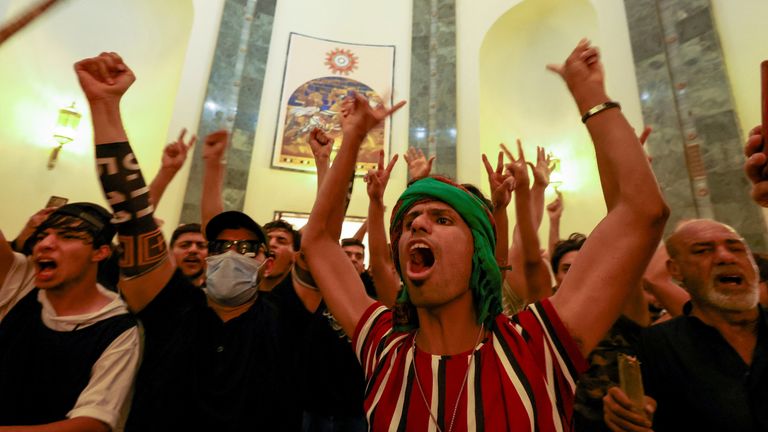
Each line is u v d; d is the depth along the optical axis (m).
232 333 1.41
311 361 2.06
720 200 3.97
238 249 1.48
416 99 6.77
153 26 6.45
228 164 5.96
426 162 1.72
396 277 1.80
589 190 5.69
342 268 1.09
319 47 7.04
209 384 1.30
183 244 2.26
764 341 1.23
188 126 5.90
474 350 0.81
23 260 1.38
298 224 6.09
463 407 0.74
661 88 4.61
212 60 6.27
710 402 1.19
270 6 6.92
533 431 0.69
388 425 0.77
